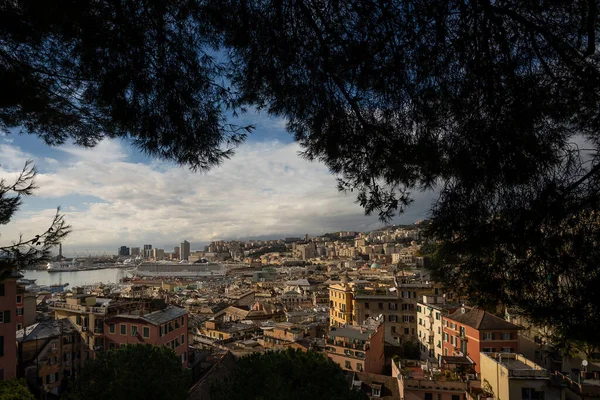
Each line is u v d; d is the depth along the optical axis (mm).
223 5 6367
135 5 6367
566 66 5445
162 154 8227
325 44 6484
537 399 35344
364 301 80000
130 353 30984
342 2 6242
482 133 5688
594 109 5383
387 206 7074
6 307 38219
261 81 7078
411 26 5848
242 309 126062
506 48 5578
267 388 23609
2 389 34281
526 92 5465
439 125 6207
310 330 80812
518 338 49031
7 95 7836
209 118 7867
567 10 5316
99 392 28484
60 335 52031
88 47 6590
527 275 5691
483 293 6320
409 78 6148
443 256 6438
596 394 34781
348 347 55688
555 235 5348
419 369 50562
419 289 77125
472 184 5832
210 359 59812
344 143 7207
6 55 7738
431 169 6367
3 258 8008
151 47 6910
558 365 40094
